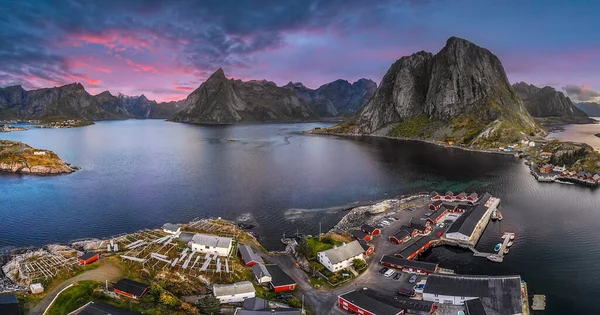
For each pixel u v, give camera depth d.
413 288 84.62
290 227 125.31
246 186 177.50
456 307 75.75
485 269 96.44
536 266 97.50
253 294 78.44
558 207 146.00
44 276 78.81
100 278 79.31
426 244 107.81
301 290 83.81
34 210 140.38
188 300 75.69
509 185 181.12
